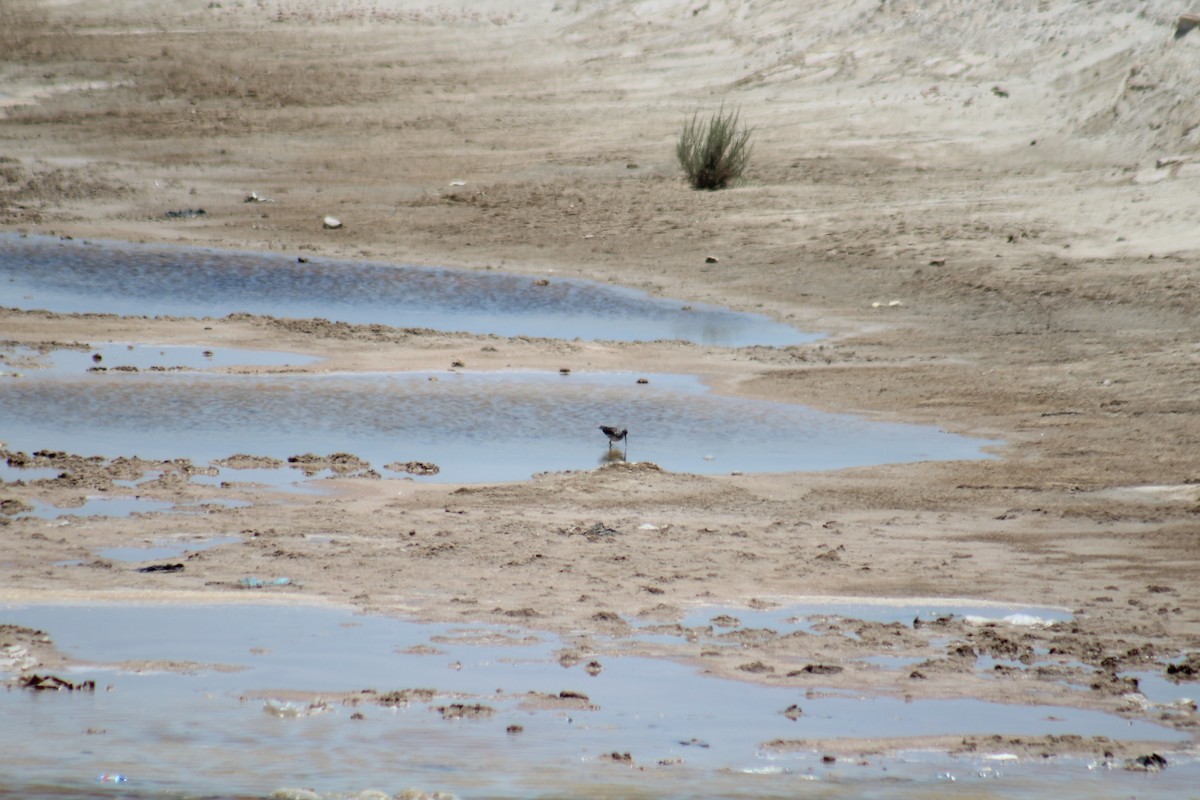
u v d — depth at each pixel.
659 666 27.95
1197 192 110.38
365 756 21.88
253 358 72.12
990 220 109.38
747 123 146.25
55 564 35.56
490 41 189.00
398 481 48.81
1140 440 56.25
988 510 45.53
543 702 25.25
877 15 170.50
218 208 123.75
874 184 123.94
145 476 47.84
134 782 20.19
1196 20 136.38
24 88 169.50
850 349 78.56
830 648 29.67
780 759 22.38
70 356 70.06
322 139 150.25
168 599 32.28
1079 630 31.50
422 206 124.50
